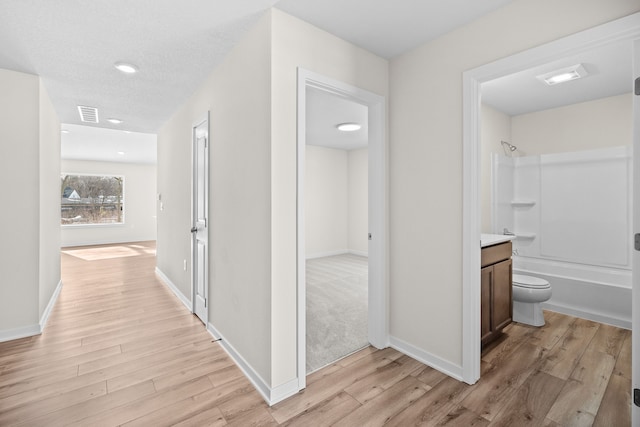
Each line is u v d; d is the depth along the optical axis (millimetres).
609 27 1425
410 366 2197
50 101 3365
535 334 2709
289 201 1895
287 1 1751
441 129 2115
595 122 3416
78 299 3719
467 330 1974
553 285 3264
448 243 2088
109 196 8961
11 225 2670
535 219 3740
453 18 1914
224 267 2480
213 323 2748
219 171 2557
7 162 2654
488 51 1859
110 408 1746
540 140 3787
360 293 3943
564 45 1558
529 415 1678
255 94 1970
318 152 6676
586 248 3379
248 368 2074
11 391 1897
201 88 2975
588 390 1896
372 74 2342
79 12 1859
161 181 4715
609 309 2912
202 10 1842
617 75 2830
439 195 2137
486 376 2061
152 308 3420
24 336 2686
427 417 1670
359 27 2010
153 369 2164
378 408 1746
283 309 1873
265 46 1854
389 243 2496
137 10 1844
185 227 3549
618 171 3193
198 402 1807
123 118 4125
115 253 7105
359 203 6973
